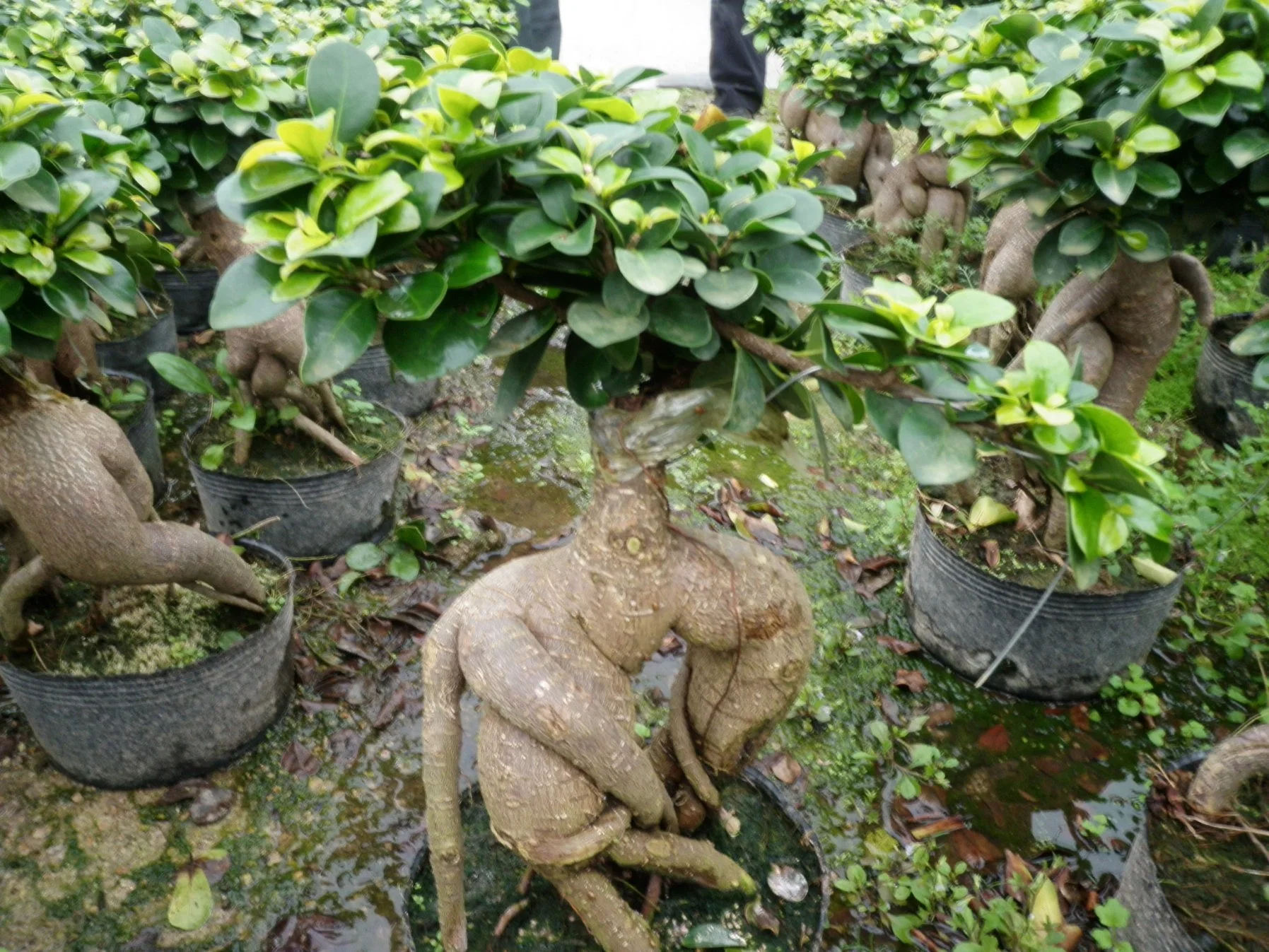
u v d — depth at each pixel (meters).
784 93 6.78
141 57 3.26
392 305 1.42
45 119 2.02
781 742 3.11
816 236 1.76
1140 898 2.35
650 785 2.08
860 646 3.53
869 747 3.13
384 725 3.12
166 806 2.85
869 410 1.49
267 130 3.28
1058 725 3.27
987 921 2.51
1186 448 4.45
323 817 2.84
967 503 3.58
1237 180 2.63
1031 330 3.83
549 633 1.99
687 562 2.02
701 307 1.57
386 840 2.79
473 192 1.54
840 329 1.42
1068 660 3.22
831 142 6.48
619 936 2.18
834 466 4.48
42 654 2.84
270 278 1.43
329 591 3.59
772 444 1.87
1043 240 2.84
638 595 1.97
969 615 3.29
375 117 1.66
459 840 2.14
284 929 2.54
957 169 2.69
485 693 1.96
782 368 1.71
